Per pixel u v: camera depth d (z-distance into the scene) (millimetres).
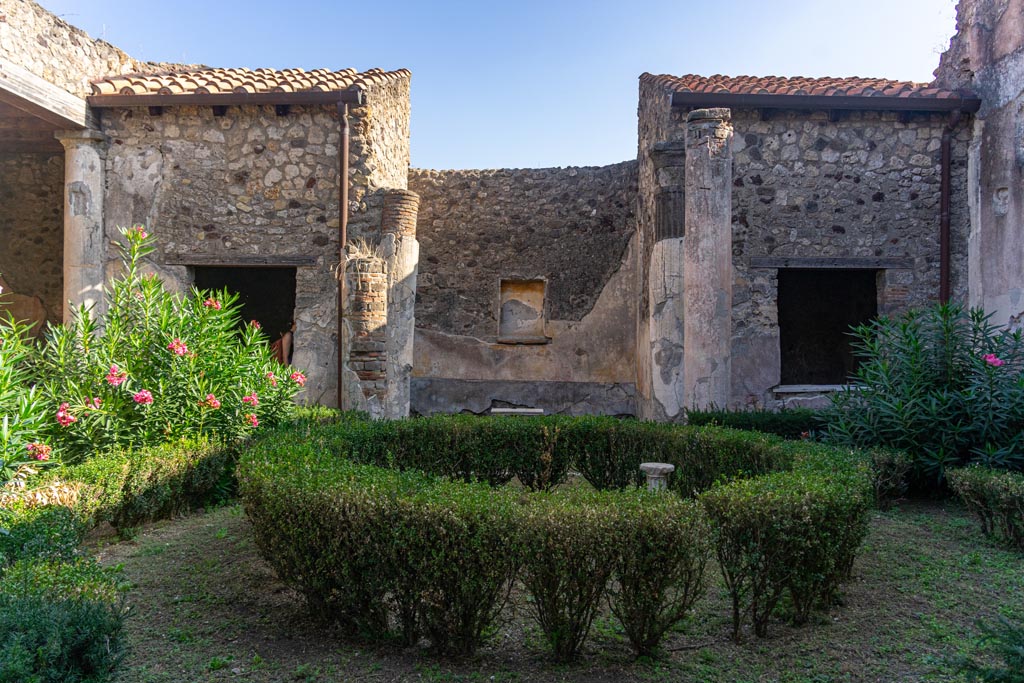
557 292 11859
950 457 6242
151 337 6137
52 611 2510
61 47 8414
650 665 3205
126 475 5051
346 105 9016
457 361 11914
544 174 11992
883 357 7023
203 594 4074
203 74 9414
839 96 8938
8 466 4684
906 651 3363
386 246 8930
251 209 9141
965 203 9297
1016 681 2494
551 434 6836
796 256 9250
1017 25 8312
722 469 5730
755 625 3529
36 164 11195
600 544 3100
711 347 8375
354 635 3520
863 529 3930
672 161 8758
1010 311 8398
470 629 3242
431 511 3227
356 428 6234
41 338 11141
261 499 3809
